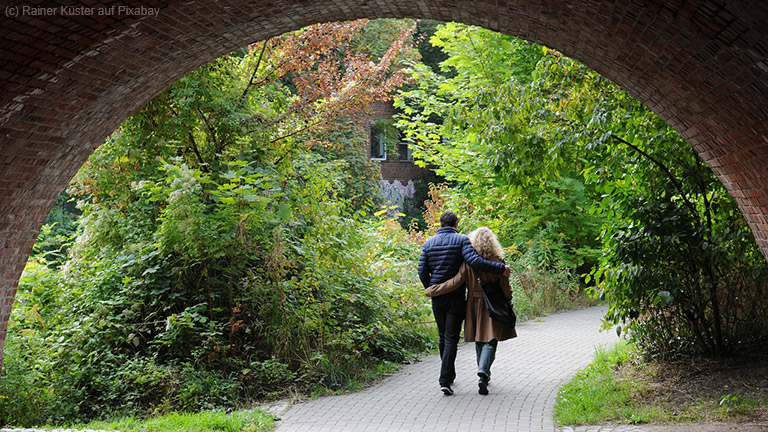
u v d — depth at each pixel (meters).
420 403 7.94
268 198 9.34
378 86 11.40
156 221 10.19
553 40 6.61
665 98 6.17
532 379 9.08
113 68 5.98
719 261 8.24
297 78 11.38
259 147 10.46
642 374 8.53
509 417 7.20
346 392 8.62
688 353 8.80
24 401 7.77
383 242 14.94
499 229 17.78
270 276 9.52
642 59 5.69
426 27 32.91
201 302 9.50
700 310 8.40
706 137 6.16
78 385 8.47
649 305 8.64
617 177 8.67
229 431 6.95
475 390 8.51
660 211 8.23
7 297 7.28
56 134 6.38
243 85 11.18
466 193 17.61
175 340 8.91
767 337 8.60
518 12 6.13
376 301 10.89
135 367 8.52
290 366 9.11
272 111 11.66
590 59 6.62
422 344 11.16
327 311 9.76
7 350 8.13
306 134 11.18
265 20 6.46
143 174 10.38
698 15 4.35
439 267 8.48
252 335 9.41
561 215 17.42
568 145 8.68
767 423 6.16
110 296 9.37
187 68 7.01
